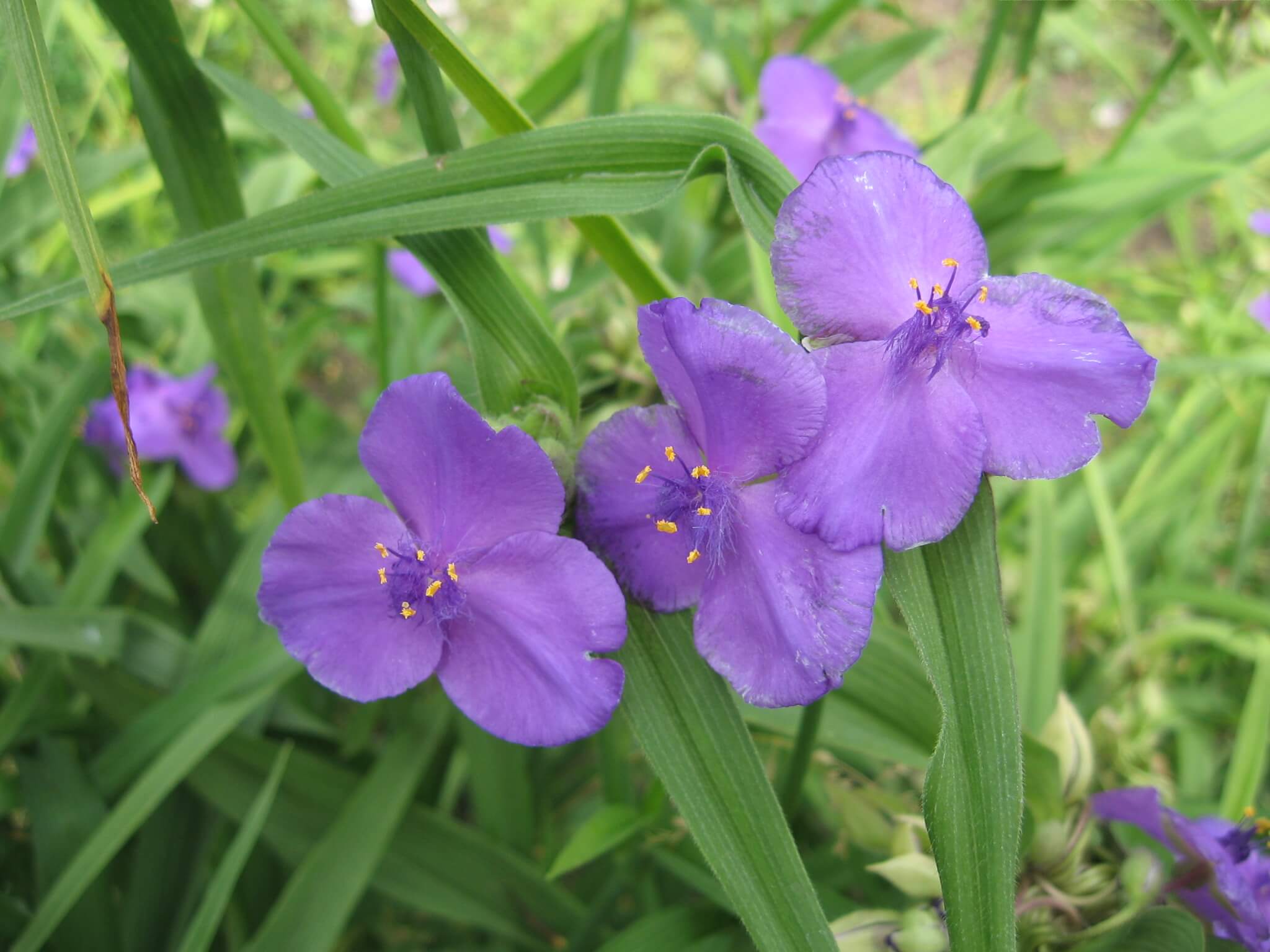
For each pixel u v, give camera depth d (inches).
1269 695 8.6
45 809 8.3
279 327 13.9
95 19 11.8
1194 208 20.1
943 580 5.0
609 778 8.4
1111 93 21.6
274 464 8.6
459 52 5.5
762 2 12.0
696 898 8.9
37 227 10.4
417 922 10.4
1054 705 9.0
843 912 8.0
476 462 5.1
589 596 5.0
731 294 9.9
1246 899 5.8
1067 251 10.9
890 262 5.1
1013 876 4.8
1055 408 5.0
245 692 8.5
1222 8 8.4
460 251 5.9
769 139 8.5
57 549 10.2
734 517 5.1
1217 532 14.6
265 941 7.8
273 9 21.1
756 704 5.0
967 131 8.5
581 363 8.9
